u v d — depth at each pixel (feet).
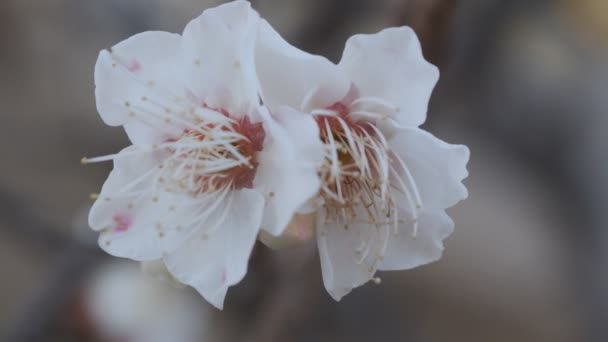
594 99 1.10
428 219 0.74
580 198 1.09
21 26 1.20
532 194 1.32
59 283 0.97
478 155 1.28
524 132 1.11
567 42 1.10
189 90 0.74
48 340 0.97
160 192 0.75
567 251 1.11
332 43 0.96
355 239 0.75
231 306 0.89
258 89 0.72
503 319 1.40
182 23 1.05
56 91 1.30
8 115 1.32
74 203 1.31
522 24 1.03
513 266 1.44
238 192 0.74
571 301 1.13
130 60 0.74
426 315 1.37
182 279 0.74
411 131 0.73
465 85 0.97
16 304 1.35
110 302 0.98
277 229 0.72
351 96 0.74
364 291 1.10
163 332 1.00
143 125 0.75
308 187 0.71
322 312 1.02
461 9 0.90
